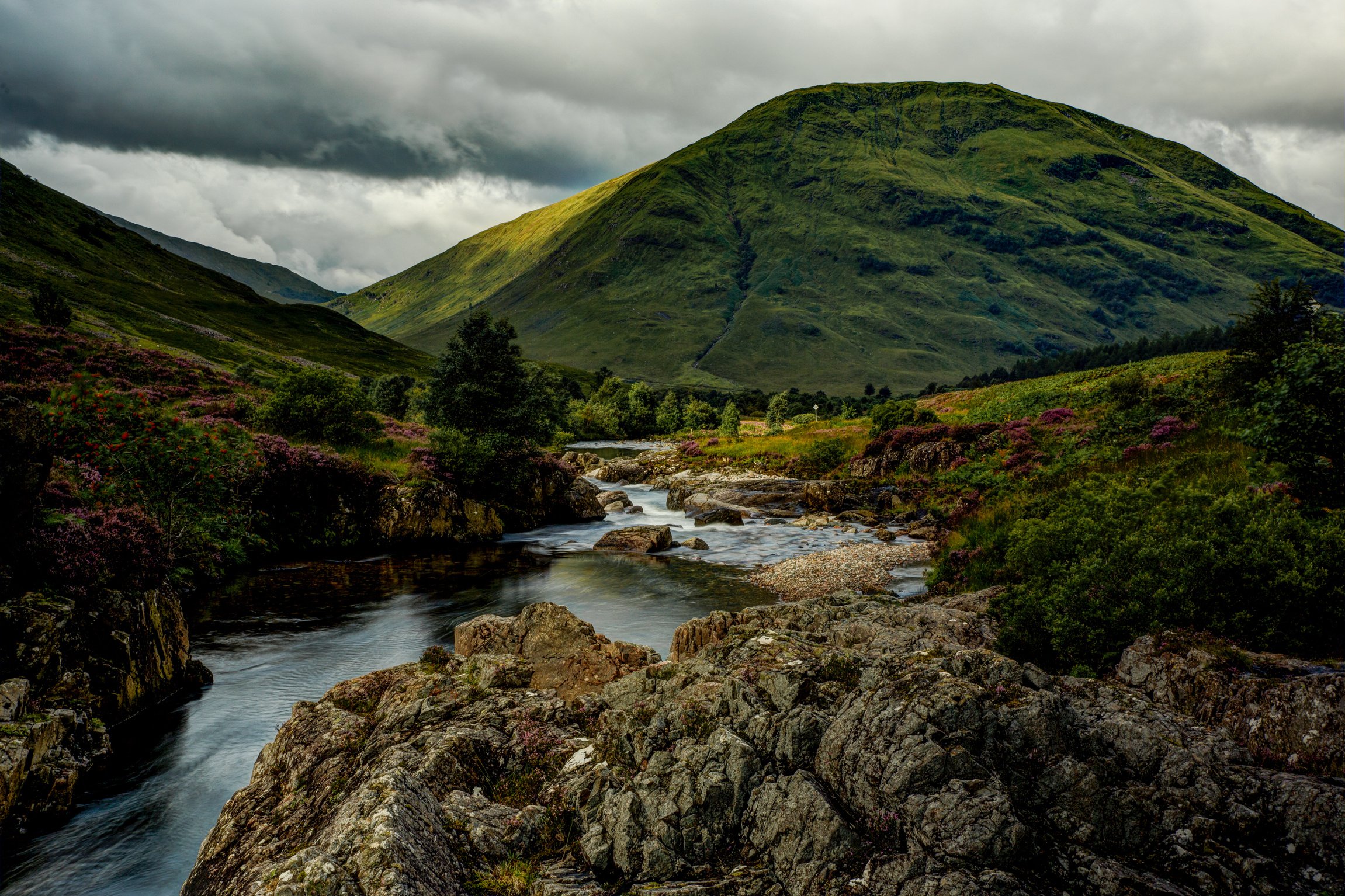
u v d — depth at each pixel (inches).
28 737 435.2
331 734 435.8
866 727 319.3
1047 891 254.2
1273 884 250.2
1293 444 493.7
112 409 816.3
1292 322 1081.4
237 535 1088.2
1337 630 386.6
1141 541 494.0
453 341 1787.6
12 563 512.7
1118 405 1738.4
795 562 1214.3
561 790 366.9
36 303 2497.5
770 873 293.1
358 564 1216.8
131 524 642.8
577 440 5260.8
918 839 273.9
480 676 511.2
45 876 399.9
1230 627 411.8
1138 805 283.7
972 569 824.9
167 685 618.8
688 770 334.6
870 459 2124.8
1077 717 332.5
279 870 288.7
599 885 304.3
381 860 279.3
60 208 7618.1
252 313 7746.1
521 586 1075.9
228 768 517.3
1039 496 997.2
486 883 306.3
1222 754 311.7
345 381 1673.2
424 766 376.8
